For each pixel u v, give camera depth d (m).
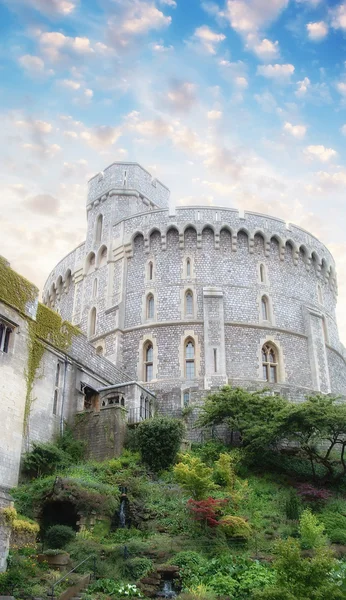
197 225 42.59
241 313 40.69
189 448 30.16
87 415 29.50
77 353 31.72
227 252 42.50
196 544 20.41
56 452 26.17
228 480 25.55
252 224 43.44
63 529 20.09
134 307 41.78
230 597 17.05
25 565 17.48
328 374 41.62
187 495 23.73
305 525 21.05
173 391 33.97
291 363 40.41
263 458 28.95
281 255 43.75
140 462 27.39
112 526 22.30
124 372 38.16
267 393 35.09
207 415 30.69
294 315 42.47
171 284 41.44
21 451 25.39
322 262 46.53
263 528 22.45
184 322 39.88
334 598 14.23
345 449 31.41
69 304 47.38
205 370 37.88
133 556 19.41
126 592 17.34
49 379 28.84
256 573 18.14
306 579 14.66
